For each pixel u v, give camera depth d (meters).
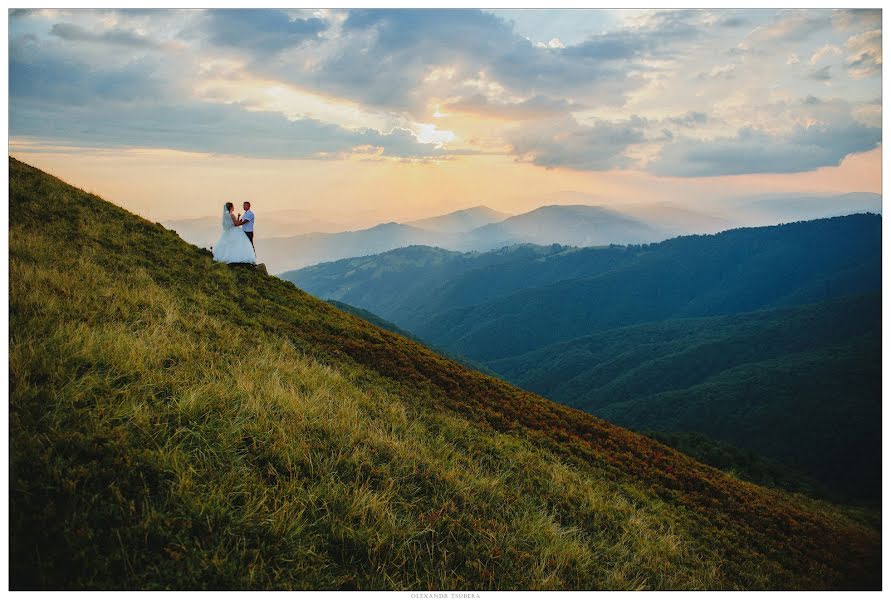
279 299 17.69
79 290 9.73
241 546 4.95
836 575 9.79
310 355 12.81
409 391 13.11
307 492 5.83
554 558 6.46
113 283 11.10
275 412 7.30
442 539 6.07
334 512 5.70
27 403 5.50
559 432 14.19
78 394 5.91
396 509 6.26
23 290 8.57
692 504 11.80
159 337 8.76
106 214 17.44
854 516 20.09
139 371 7.06
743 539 10.52
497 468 9.24
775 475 26.28
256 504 5.38
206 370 8.06
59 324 7.69
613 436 15.76
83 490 4.73
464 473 8.05
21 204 14.34
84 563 4.25
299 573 4.91
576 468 11.61
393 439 8.08
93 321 8.53
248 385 7.68
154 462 5.33
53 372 6.28
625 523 8.77
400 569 5.43
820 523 13.30
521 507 7.77
